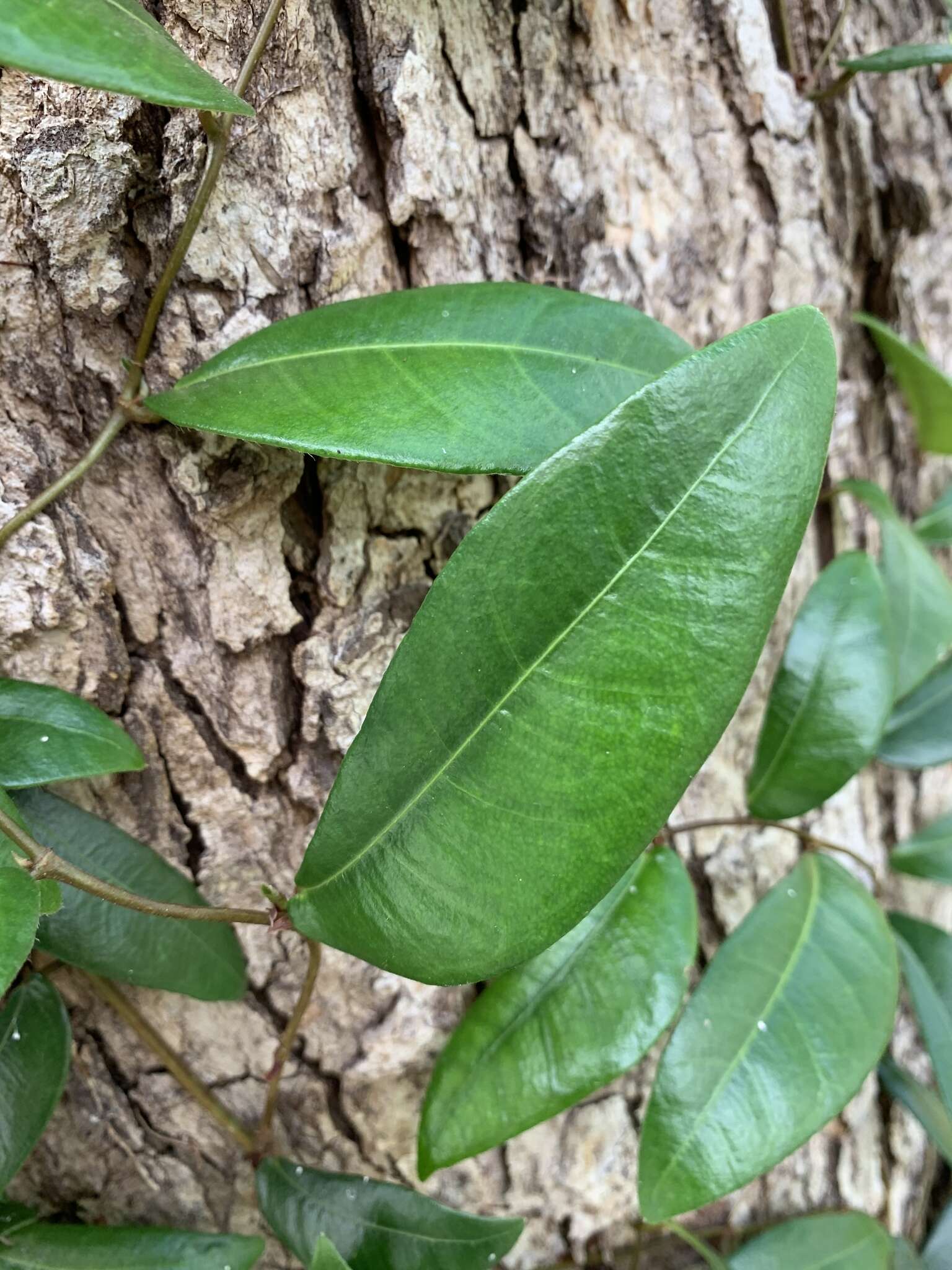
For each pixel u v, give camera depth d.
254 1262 0.15
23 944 0.10
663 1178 0.14
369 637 0.16
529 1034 0.15
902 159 0.20
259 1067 0.17
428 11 0.14
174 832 0.16
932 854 0.21
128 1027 0.17
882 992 0.16
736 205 0.18
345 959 0.17
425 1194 0.18
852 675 0.17
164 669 0.15
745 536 0.10
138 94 0.09
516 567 0.11
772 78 0.17
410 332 0.13
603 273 0.17
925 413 0.20
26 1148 0.14
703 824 0.17
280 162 0.14
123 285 0.14
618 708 0.10
